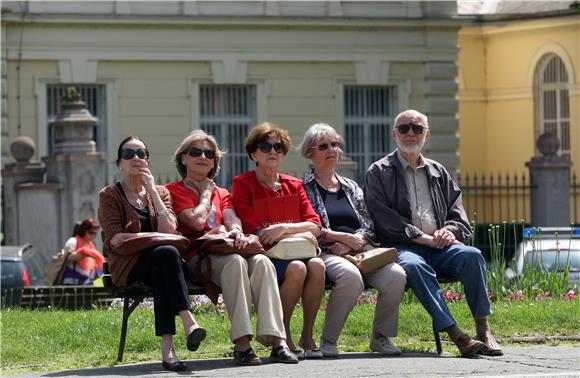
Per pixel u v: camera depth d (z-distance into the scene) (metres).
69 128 61.31
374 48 76.31
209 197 25.00
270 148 25.16
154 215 24.23
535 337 28.00
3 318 31.89
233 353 24.34
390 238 26.09
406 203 26.17
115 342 27.16
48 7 71.12
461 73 89.25
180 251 23.66
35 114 71.56
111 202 24.00
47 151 71.75
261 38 74.81
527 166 73.62
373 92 77.19
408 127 26.33
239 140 74.88
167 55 73.44
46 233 61.09
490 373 22.16
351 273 24.66
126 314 24.89
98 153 61.50
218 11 73.94
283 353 23.52
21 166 61.84
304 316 24.64
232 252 23.81
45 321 30.69
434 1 76.88
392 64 76.75
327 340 24.89
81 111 61.53
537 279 36.53
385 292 24.95
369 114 77.00
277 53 74.94
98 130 72.81
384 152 77.00
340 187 26.31
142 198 24.38
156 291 23.30
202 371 22.72
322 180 26.30
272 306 23.56
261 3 74.44
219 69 74.12
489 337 25.00
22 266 45.38
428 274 24.95
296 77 75.44
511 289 36.03
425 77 77.25
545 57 86.88
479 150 89.75
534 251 37.53
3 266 45.12
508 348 26.09
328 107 75.88
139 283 24.06
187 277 24.31
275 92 75.06
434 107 77.31
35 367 24.92
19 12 70.44
